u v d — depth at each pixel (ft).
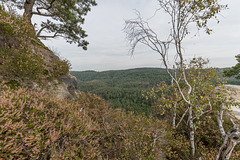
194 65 19.61
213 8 11.30
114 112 16.12
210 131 21.49
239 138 9.77
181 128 25.02
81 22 39.83
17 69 12.92
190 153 17.54
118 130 13.12
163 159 14.01
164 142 16.35
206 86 18.44
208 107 22.61
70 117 9.37
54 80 19.19
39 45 23.08
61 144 7.66
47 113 8.22
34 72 14.61
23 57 13.50
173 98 25.20
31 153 5.65
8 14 15.96
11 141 5.09
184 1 11.55
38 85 15.14
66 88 20.29
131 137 12.34
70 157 6.67
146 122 16.81
